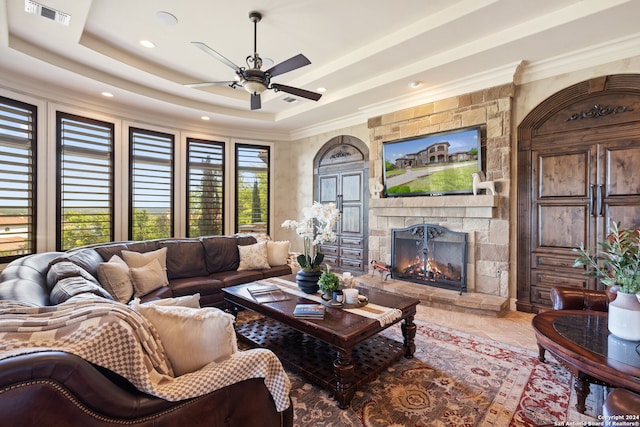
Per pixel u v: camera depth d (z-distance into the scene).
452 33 3.01
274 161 6.35
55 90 3.87
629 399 1.09
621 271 1.77
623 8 2.46
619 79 3.00
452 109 4.02
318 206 2.66
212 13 2.83
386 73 3.90
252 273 3.95
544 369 2.30
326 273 2.52
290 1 2.68
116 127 4.59
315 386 2.11
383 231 4.80
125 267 2.95
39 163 3.74
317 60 3.79
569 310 2.34
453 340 2.83
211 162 5.76
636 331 1.72
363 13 2.86
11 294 1.48
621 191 3.02
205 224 5.69
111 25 3.00
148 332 1.16
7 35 2.76
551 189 3.42
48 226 3.83
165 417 1.01
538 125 3.50
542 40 2.93
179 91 4.36
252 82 2.80
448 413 1.81
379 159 4.83
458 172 3.94
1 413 0.74
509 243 3.65
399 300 2.52
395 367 2.33
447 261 4.13
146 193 4.98
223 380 1.15
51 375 0.80
